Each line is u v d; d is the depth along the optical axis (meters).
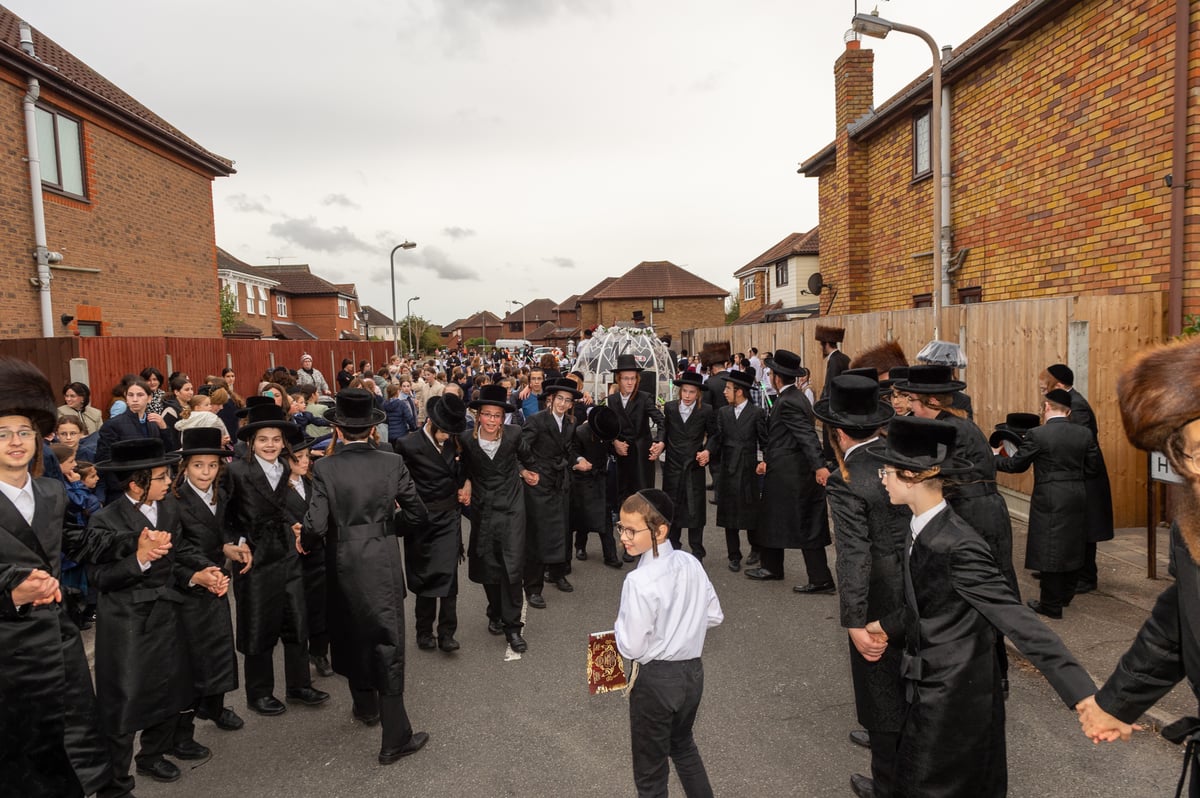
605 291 56.22
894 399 4.66
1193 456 1.91
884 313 12.17
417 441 5.56
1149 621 2.20
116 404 8.71
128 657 3.84
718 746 4.21
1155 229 7.71
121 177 14.34
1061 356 8.04
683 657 3.18
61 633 3.15
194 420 8.40
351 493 4.32
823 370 15.07
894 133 13.34
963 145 11.20
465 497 5.75
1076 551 5.41
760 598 6.68
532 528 6.51
